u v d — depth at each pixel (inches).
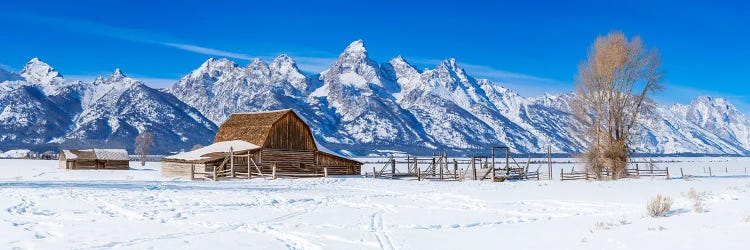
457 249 562.9
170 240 607.2
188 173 2300.7
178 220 779.4
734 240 493.7
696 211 711.7
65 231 660.1
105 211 875.4
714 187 1323.8
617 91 2030.0
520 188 1422.2
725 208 712.4
